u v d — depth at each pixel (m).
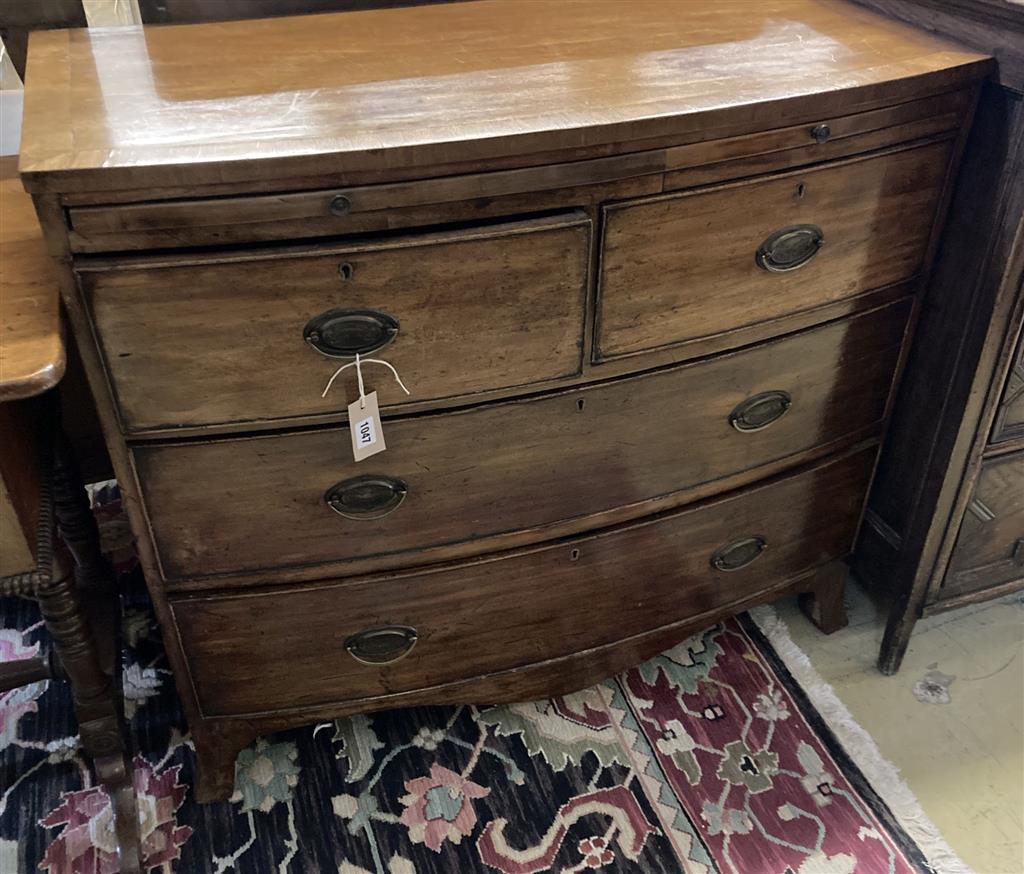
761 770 1.37
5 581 1.00
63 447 1.30
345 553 1.16
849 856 1.27
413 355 1.03
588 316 1.07
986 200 1.17
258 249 0.92
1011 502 1.36
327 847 1.27
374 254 0.94
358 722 1.43
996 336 1.18
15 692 1.46
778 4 1.34
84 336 0.93
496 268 0.99
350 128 0.93
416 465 1.11
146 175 0.86
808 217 1.12
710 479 1.29
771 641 1.56
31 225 1.11
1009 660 1.54
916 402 1.39
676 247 1.06
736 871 1.25
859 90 1.04
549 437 1.15
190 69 1.10
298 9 1.34
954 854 1.27
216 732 1.27
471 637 1.29
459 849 1.27
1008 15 1.08
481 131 0.93
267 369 0.99
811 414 1.31
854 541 1.51
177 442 1.02
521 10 1.34
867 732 1.42
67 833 1.28
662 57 1.14
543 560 1.25
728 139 1.01
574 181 0.98
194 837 1.28
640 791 1.34
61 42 1.19
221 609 1.15
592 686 1.48
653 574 1.34
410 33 1.24
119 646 1.40
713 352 1.18
